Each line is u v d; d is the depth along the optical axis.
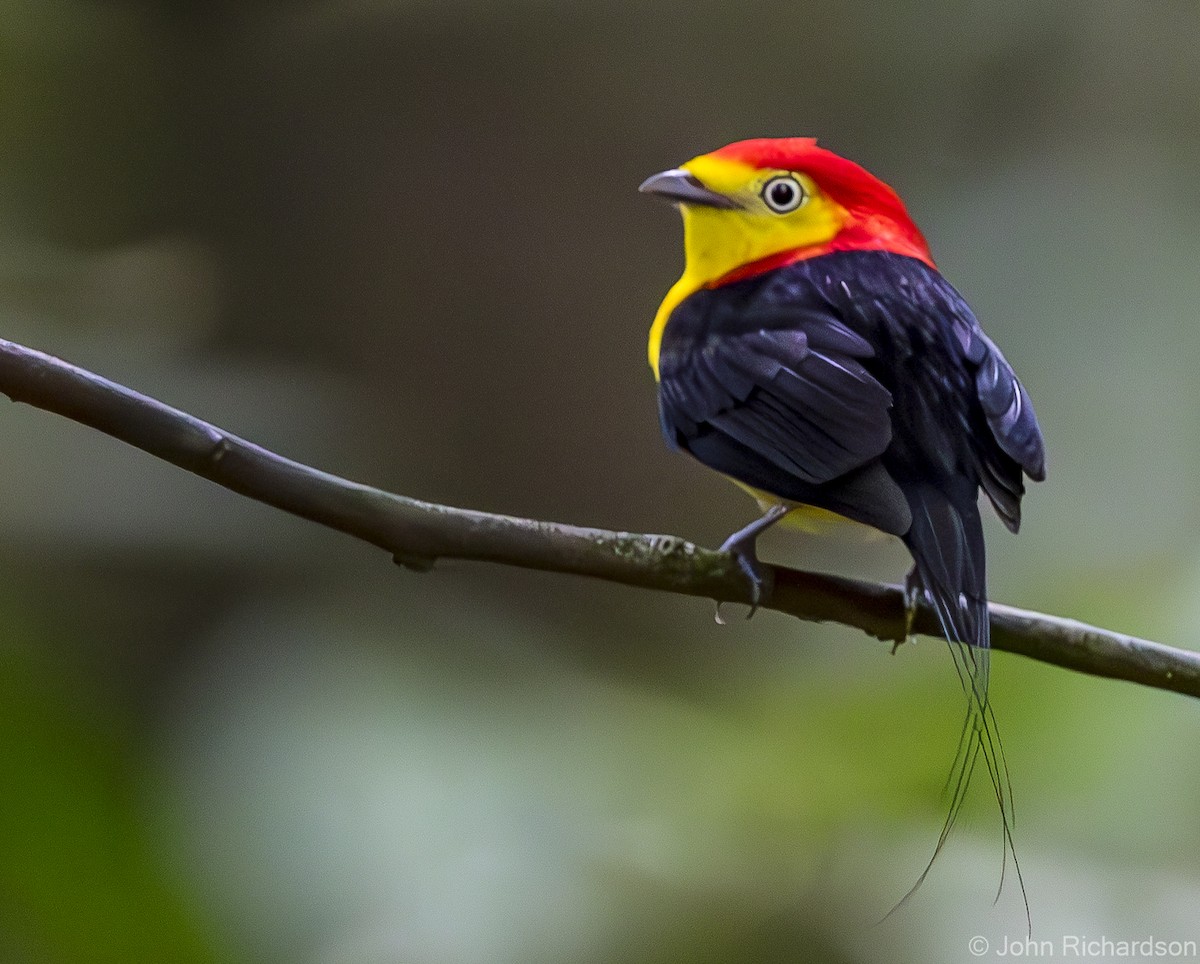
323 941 7.61
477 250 15.20
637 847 8.95
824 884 9.22
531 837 8.38
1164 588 10.66
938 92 15.75
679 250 15.42
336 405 14.17
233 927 5.83
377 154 15.00
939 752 9.61
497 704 9.22
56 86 14.09
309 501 5.54
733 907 9.01
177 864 5.59
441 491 15.07
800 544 14.95
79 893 5.29
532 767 8.77
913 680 9.98
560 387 15.27
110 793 5.50
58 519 10.05
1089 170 15.31
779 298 7.03
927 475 6.36
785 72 15.56
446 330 15.09
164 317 12.02
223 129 14.59
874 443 6.30
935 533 6.18
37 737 5.47
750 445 6.62
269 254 14.78
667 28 15.26
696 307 7.20
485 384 15.18
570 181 15.29
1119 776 9.34
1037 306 14.81
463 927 7.88
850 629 10.48
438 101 15.03
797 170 7.47
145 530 10.27
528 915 8.08
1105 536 12.83
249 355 14.62
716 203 7.48
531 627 13.88
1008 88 15.70
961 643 5.97
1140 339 14.43
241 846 7.70
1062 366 14.45
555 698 9.60
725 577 6.24
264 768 8.23
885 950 9.07
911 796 9.54
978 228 15.30
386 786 8.23
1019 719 9.56
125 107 14.24
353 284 14.97
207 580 10.57
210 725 8.45
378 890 7.86
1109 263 14.82
